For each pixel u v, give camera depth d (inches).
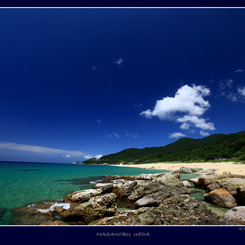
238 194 454.9
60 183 848.3
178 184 685.9
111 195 401.7
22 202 469.7
